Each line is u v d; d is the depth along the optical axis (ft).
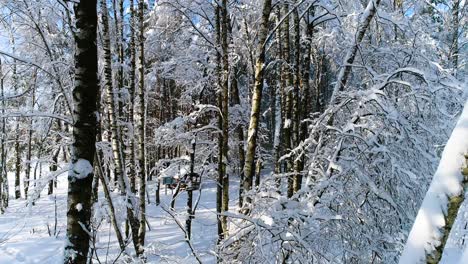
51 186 69.26
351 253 17.16
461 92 17.48
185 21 42.88
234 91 46.80
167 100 71.72
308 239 16.83
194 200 61.57
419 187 16.96
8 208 61.77
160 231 39.73
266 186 18.43
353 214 17.34
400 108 19.29
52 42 34.68
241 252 17.04
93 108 12.54
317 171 18.98
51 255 29.66
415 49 21.13
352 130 18.93
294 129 27.94
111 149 33.06
